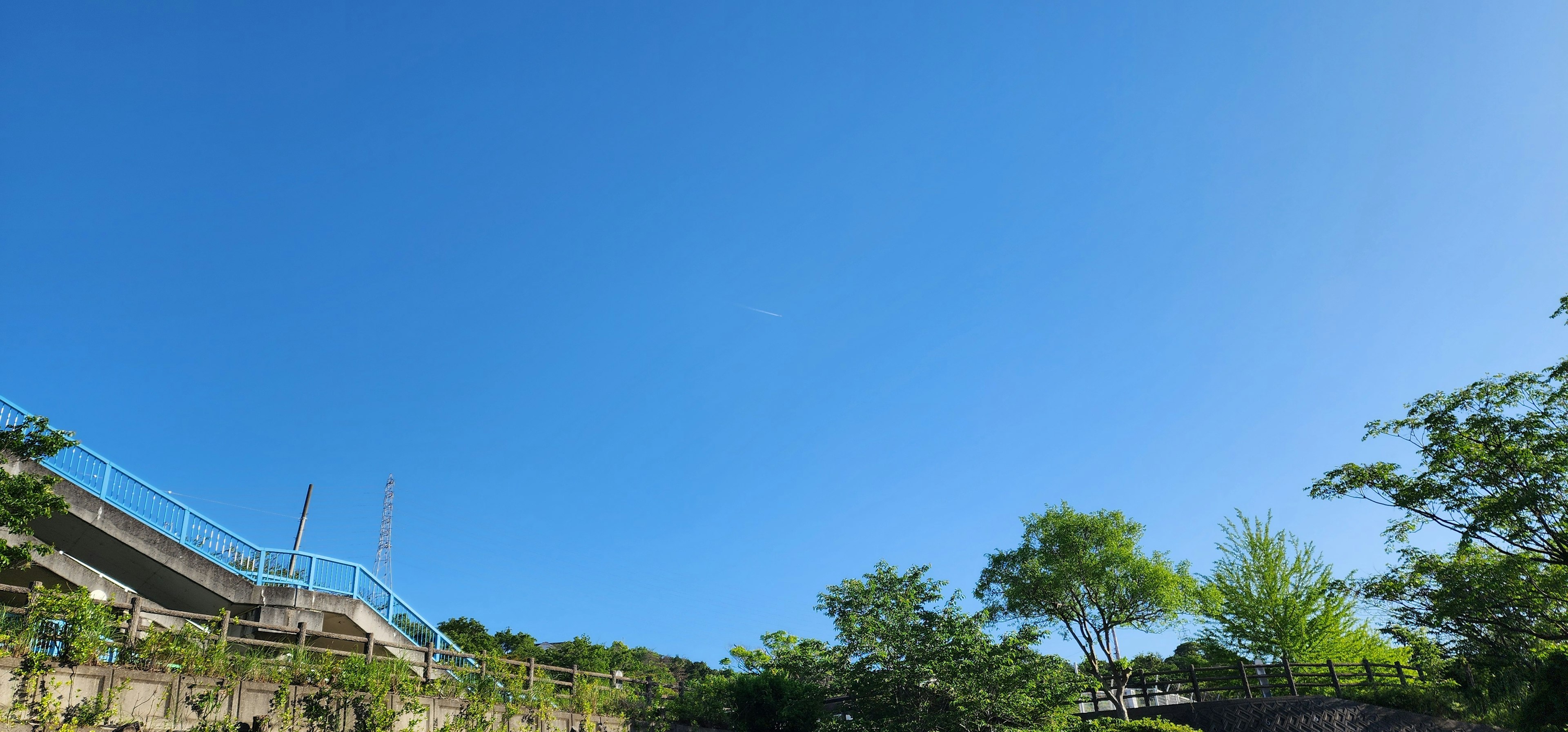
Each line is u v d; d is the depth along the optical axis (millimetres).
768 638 25766
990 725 18016
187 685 12039
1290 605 33031
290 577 19547
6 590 12477
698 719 20438
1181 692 26609
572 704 18266
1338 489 23484
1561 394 20453
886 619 19500
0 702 9914
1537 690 20328
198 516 18922
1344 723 22531
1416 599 24531
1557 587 21766
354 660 14477
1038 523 33750
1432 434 21844
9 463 15469
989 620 19875
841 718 19172
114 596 12477
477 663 17875
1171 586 31781
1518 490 20641
